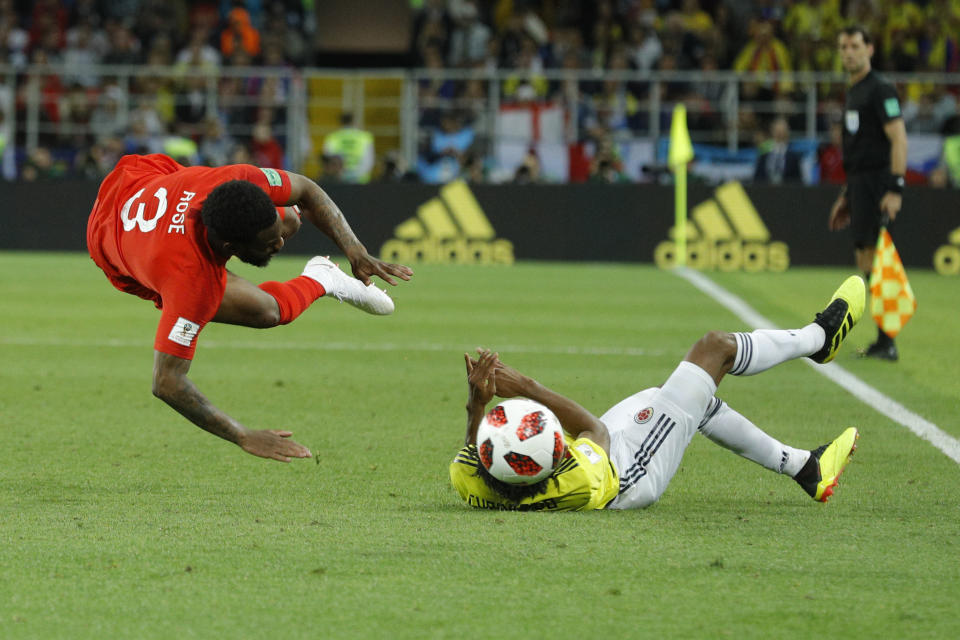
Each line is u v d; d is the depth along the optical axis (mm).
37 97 68438
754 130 66875
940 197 58562
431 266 59094
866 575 14047
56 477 19547
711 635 12047
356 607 12727
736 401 27906
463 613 12578
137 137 65500
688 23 77500
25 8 81188
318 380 30266
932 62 73375
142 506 17469
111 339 36750
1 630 11992
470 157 62625
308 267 18906
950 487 19359
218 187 15297
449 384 29859
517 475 16219
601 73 68438
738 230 59594
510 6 82188
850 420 25719
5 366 31531
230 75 67500
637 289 50562
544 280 53344
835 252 59250
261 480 19531
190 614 12484
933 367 32719
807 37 71688
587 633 12062
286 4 83125
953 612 12773
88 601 12852
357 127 70875
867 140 33094
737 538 15672
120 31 75000
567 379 30875
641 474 17016
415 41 78125
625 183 60344
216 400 27500
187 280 15578
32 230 62344
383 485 19219
